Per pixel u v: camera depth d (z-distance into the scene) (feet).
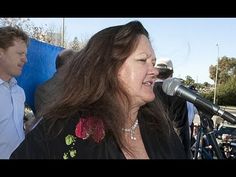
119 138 4.86
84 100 4.92
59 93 5.12
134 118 5.24
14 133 8.89
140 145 5.21
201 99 6.81
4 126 8.72
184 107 10.05
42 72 13.08
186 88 6.85
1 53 8.95
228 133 15.49
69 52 10.10
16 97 9.20
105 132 4.83
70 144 4.67
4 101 8.79
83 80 4.99
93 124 4.81
